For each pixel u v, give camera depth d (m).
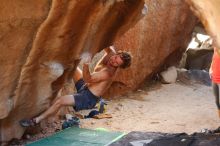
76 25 5.27
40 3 4.71
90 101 7.46
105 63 7.69
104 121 8.12
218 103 7.41
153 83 11.86
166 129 7.57
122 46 10.12
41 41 5.23
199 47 13.99
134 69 10.57
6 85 5.46
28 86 5.87
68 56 5.89
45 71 5.86
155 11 10.62
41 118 6.67
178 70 12.84
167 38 11.32
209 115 8.62
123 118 8.42
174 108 9.38
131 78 10.56
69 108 8.43
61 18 4.96
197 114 8.74
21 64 5.39
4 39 4.90
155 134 6.97
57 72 5.95
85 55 6.16
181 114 8.78
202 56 13.30
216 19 3.16
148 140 6.53
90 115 8.41
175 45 11.77
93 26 5.61
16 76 5.50
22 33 4.97
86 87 7.55
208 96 10.68
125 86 10.48
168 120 8.27
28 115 6.44
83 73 7.39
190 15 11.92
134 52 10.38
